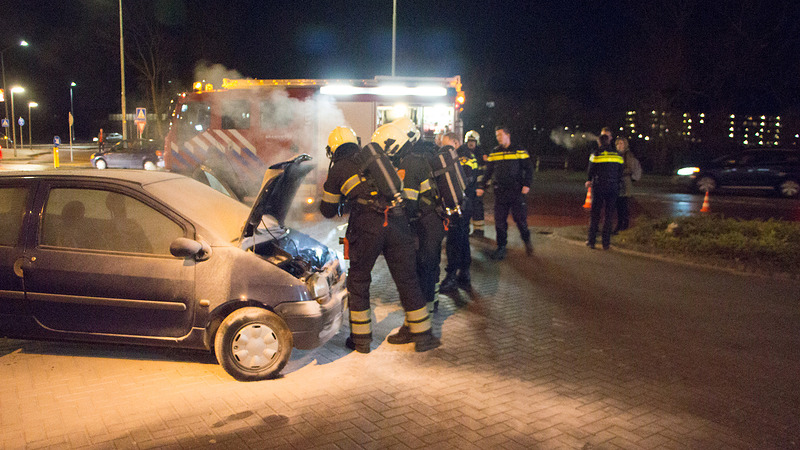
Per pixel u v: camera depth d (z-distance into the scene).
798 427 3.87
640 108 32.53
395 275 4.99
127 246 4.36
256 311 4.29
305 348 4.41
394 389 4.28
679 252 9.10
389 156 5.18
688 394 4.32
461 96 13.30
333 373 4.54
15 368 4.47
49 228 4.37
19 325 4.39
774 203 17.78
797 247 8.57
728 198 19.16
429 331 5.06
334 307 4.62
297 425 3.71
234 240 4.48
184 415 3.80
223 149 13.38
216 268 4.29
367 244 4.77
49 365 4.54
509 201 8.67
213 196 5.00
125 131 30.86
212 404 3.97
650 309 6.39
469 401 4.11
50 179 4.41
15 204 4.43
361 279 4.89
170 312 4.30
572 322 5.92
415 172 5.19
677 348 5.25
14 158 35.69
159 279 4.27
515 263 8.55
